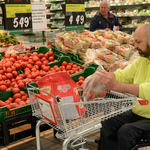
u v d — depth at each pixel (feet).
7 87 7.40
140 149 4.88
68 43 9.89
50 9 29.37
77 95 4.56
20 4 9.57
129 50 9.82
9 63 8.21
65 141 3.86
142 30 4.95
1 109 5.69
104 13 14.64
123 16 21.22
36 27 10.34
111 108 4.64
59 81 4.50
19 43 13.60
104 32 11.23
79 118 4.41
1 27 13.94
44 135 7.78
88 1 24.67
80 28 11.18
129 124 4.91
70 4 10.56
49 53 10.10
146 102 4.62
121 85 4.87
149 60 5.29
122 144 4.76
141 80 5.42
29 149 6.77
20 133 6.26
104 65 8.54
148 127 4.84
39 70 9.47
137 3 19.22
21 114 6.15
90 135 7.75
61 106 3.72
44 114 4.43
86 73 8.56
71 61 9.77
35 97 4.72
